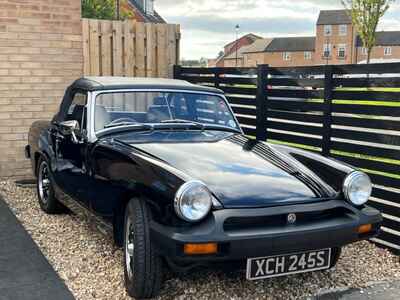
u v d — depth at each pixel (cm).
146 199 347
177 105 481
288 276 412
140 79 504
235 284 393
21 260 432
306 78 574
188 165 370
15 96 745
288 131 605
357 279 413
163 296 369
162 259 354
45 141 555
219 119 498
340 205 360
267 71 640
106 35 805
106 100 459
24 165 761
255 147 437
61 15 760
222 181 354
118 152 394
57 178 517
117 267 421
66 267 420
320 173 394
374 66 486
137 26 827
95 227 468
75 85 510
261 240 324
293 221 341
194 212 318
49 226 526
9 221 542
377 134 484
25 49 743
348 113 516
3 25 724
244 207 331
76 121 464
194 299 367
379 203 485
